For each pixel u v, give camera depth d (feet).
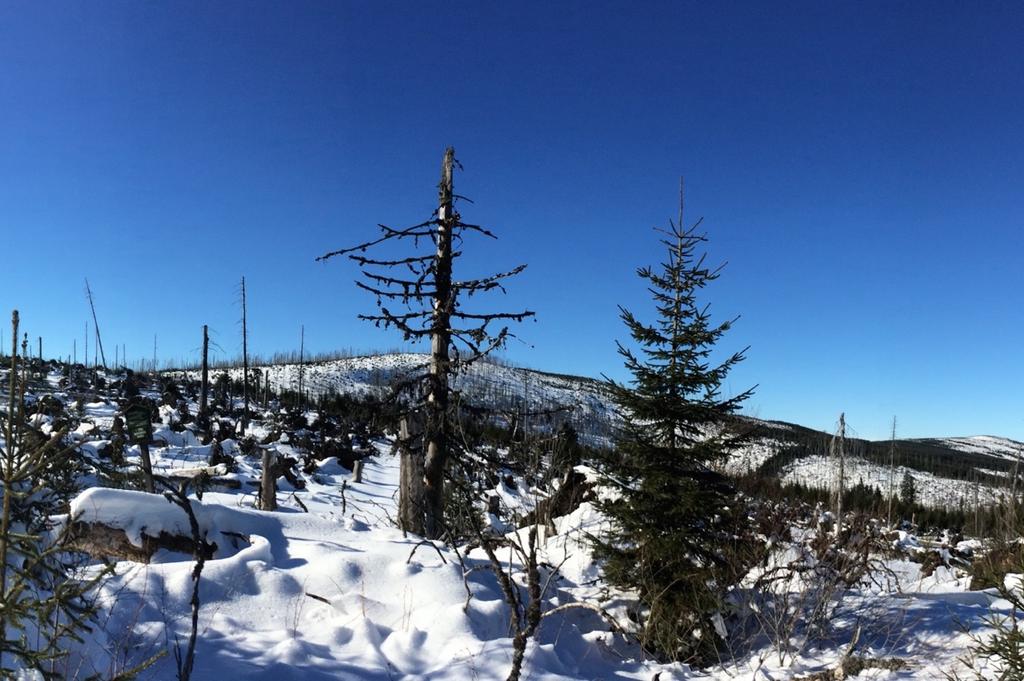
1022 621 23.16
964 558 46.78
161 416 87.71
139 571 18.67
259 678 14.67
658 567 24.68
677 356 25.85
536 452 48.16
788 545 28.43
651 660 22.76
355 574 21.15
